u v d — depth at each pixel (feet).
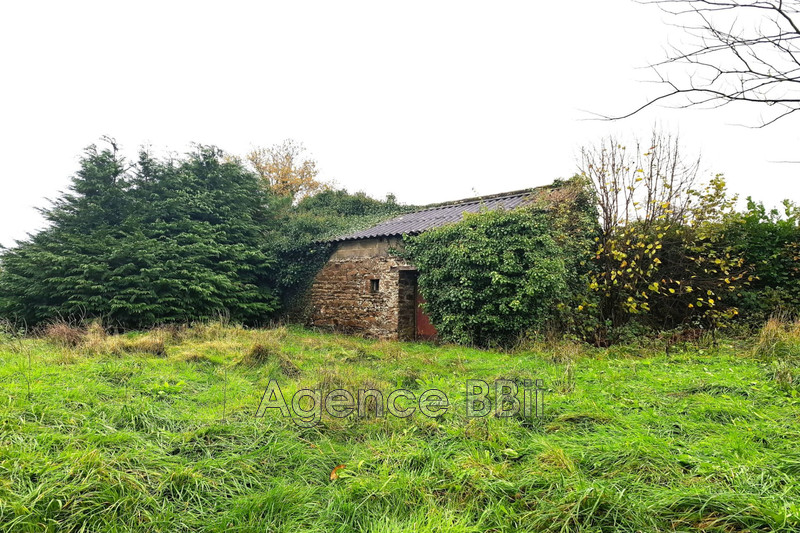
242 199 46.21
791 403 12.98
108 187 39.24
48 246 35.12
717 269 30.40
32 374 15.55
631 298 28.73
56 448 10.22
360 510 8.90
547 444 10.93
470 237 30.55
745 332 26.71
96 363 18.51
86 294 34.06
